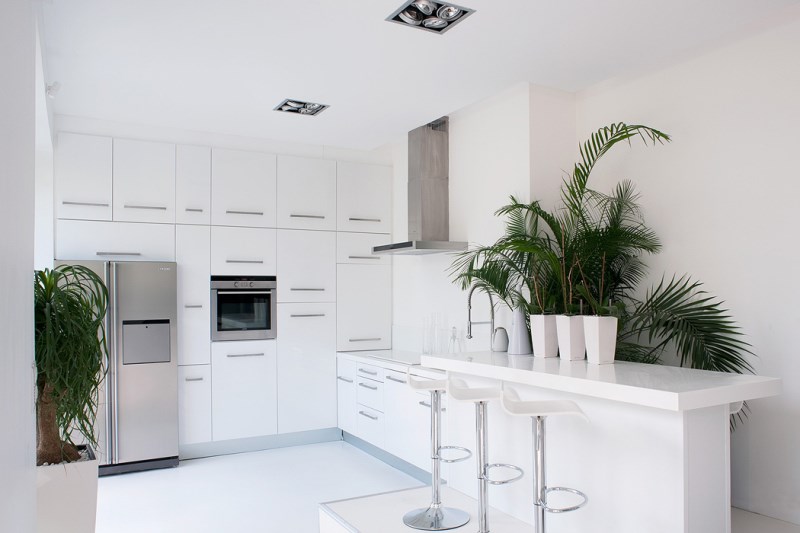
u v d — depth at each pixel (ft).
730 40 10.75
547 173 13.41
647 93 12.26
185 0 9.00
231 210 17.03
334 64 11.65
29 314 5.32
